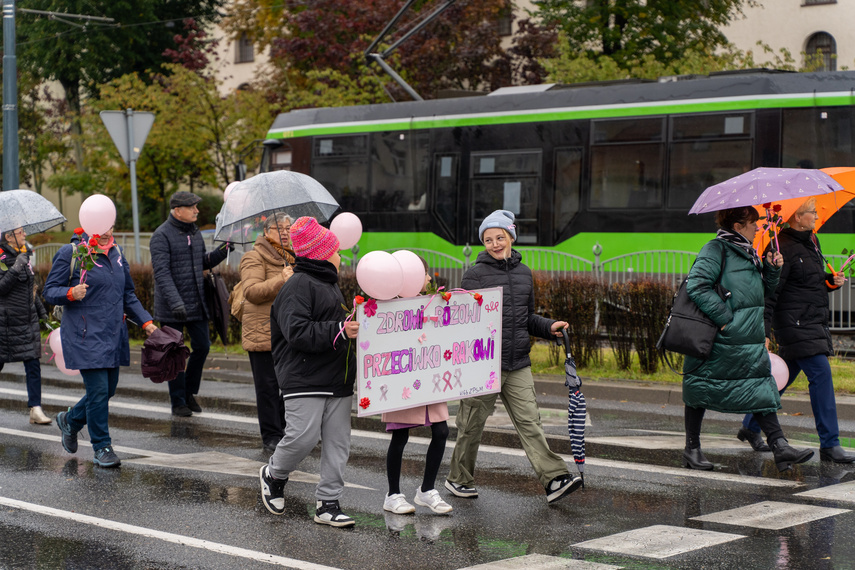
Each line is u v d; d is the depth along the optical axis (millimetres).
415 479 7027
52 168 42656
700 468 7195
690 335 6898
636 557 5090
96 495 6527
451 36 27453
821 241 14266
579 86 16734
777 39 29594
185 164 31109
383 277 5578
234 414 9852
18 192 9086
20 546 5391
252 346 7945
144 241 22500
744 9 29875
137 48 39000
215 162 30078
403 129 18312
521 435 6277
